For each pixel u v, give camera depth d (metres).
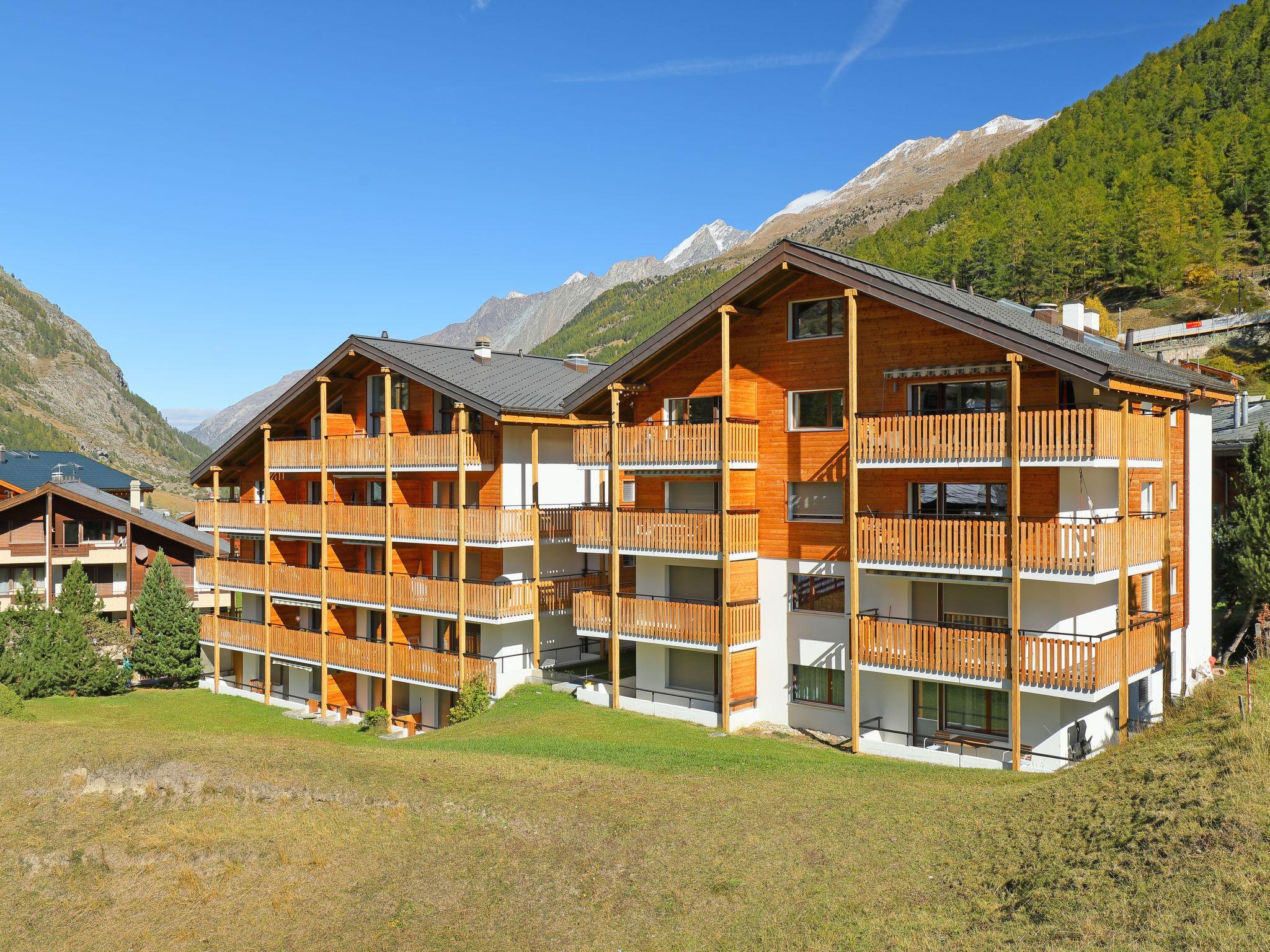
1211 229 130.62
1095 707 24.50
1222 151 151.75
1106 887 13.49
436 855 18.75
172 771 22.78
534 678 33.78
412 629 36.31
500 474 33.44
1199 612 30.50
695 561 30.45
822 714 27.50
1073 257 140.00
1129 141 179.38
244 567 41.97
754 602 28.28
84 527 52.44
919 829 17.48
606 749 24.50
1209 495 31.50
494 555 33.81
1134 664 24.08
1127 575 23.67
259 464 43.69
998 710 24.92
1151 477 27.75
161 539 52.81
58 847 20.27
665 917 15.85
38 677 39.03
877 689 26.45
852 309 25.11
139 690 43.28
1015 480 22.52
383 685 38.03
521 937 15.97
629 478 37.97
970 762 23.19
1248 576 30.22
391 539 35.06
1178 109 186.50
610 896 16.67
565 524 34.53
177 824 20.89
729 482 28.00
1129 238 133.75
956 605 25.64
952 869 15.72
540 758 23.62
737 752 24.05
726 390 27.45
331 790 21.59
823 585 27.55
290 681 41.59
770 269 26.61
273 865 19.09
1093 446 21.70
